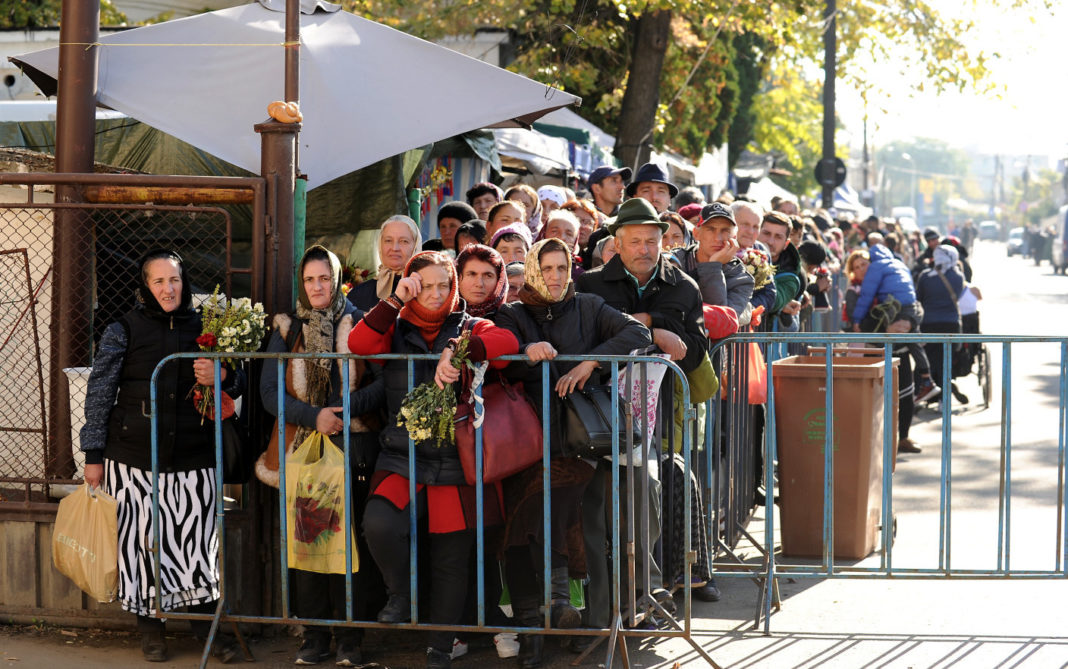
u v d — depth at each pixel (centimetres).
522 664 513
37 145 817
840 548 686
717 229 618
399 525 484
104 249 628
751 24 1686
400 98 720
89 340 591
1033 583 643
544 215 804
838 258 1689
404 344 495
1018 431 1155
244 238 826
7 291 661
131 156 824
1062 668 506
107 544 513
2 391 649
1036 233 6725
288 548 503
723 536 669
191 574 513
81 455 574
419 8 1446
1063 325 2389
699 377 559
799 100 2727
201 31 711
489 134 1045
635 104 1603
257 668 514
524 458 486
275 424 527
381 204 888
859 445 680
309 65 713
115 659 521
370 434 512
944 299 1287
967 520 790
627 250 539
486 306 510
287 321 514
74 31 624
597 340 506
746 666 511
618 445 493
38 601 558
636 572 532
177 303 511
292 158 546
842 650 533
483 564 483
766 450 581
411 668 516
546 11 1469
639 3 1456
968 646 538
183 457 511
